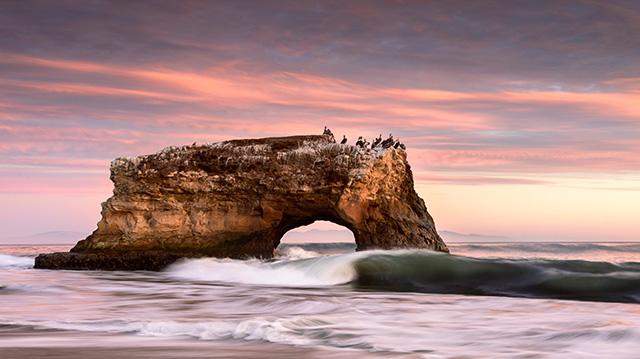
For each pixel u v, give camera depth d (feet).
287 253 146.72
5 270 118.93
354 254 91.71
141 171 130.11
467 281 75.46
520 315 47.70
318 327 40.68
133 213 131.34
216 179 129.59
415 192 142.41
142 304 58.13
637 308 52.42
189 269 111.96
